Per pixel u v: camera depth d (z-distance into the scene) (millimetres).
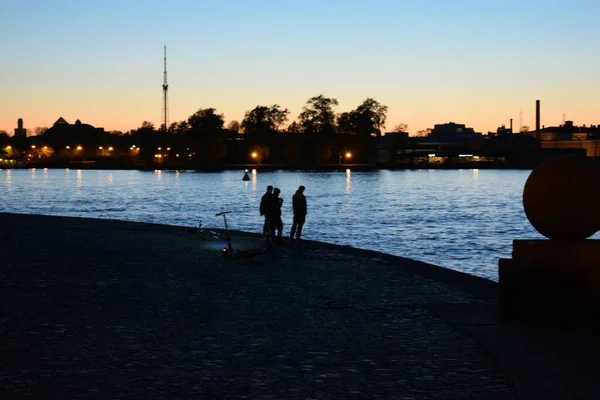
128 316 14070
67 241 29141
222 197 116188
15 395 9023
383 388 9484
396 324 13445
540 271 12742
